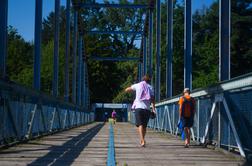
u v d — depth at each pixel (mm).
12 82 12766
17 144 13789
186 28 21188
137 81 69062
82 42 54688
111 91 86688
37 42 20047
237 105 10781
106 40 88250
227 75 14352
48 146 13453
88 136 19219
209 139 13641
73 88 38531
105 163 9508
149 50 38844
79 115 38031
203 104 14484
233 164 9672
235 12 48750
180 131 18891
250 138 9836
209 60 53938
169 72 26516
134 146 13898
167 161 10102
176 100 20078
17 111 13586
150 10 40062
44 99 18516
